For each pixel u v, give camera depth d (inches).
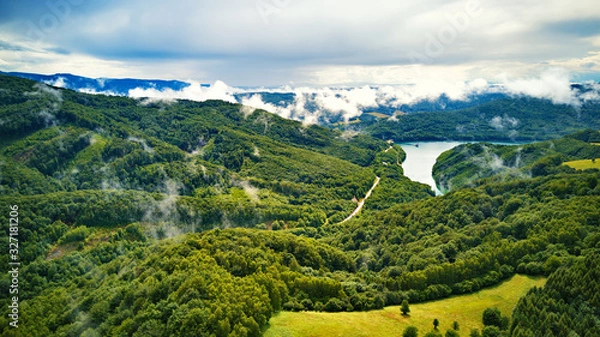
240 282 3629.4
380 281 4552.2
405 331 3189.0
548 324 2753.4
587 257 3331.7
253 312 3189.0
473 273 4271.7
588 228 4601.4
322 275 4982.8
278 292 3668.8
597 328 2586.1
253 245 5167.3
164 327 3078.2
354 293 4079.7
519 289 3939.5
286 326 3294.8
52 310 4955.7
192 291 3329.2
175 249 4825.3
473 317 3585.1
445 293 4057.6
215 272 3799.2
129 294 3961.6
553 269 3978.8
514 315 3147.1
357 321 3481.8
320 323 3385.8
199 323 2960.1
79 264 6894.7
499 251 4488.2
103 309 4052.7
